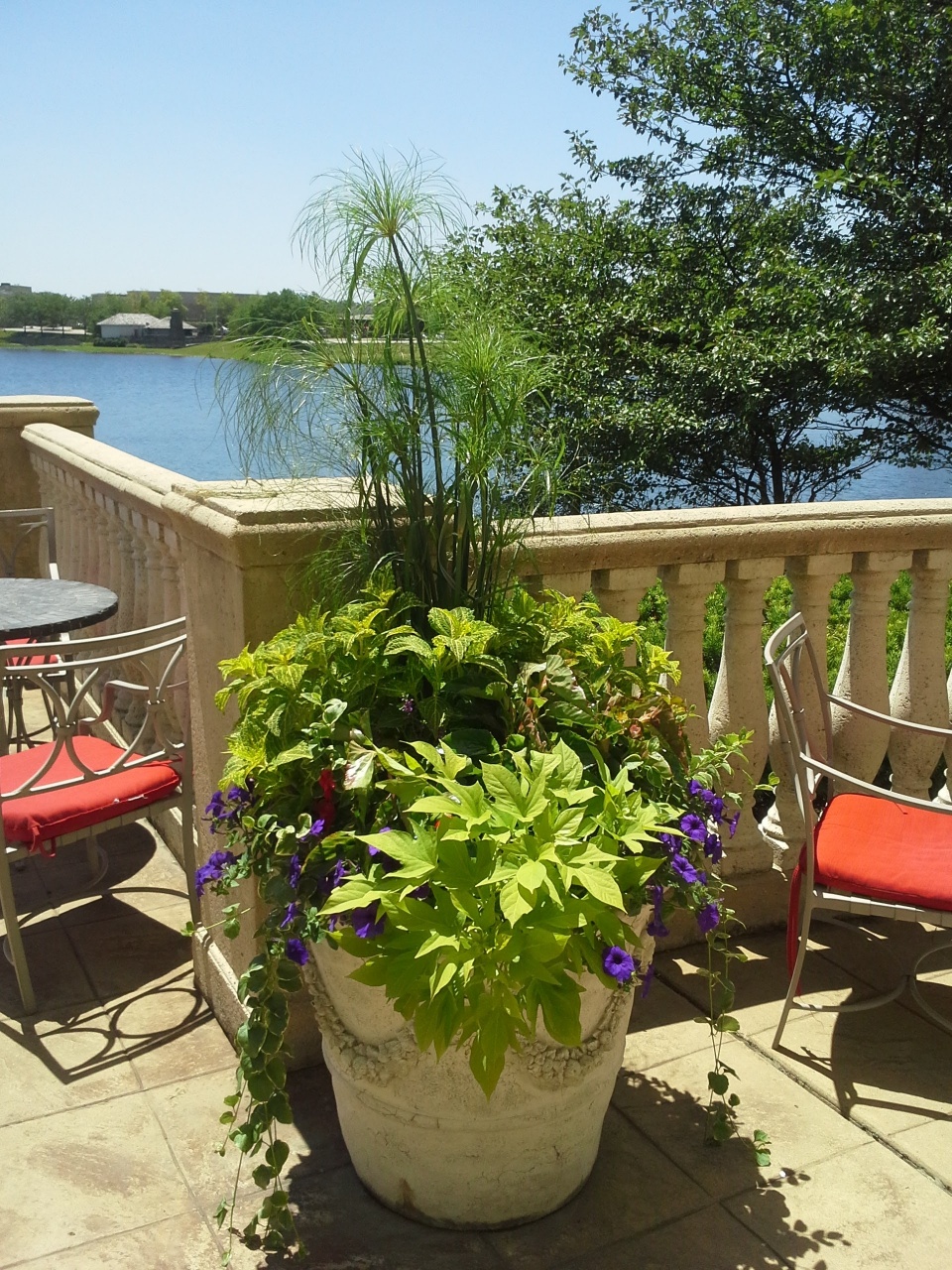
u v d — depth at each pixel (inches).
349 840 76.0
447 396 90.4
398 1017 78.9
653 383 410.3
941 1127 98.4
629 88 463.5
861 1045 110.7
